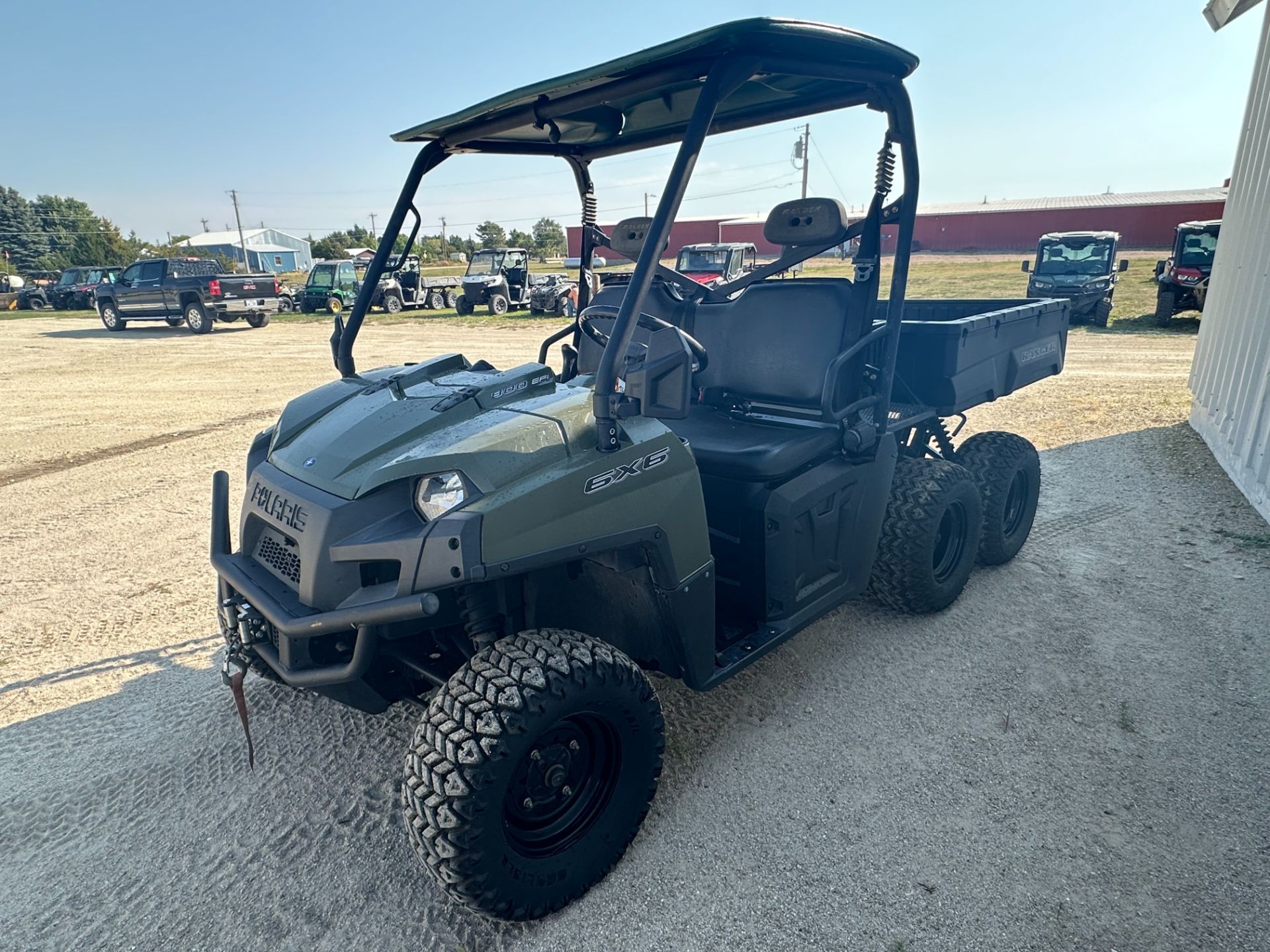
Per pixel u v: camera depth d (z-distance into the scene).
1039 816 2.35
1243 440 5.07
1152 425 6.66
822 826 2.33
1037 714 2.84
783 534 2.69
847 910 2.04
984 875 2.14
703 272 16.80
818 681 3.07
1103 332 13.03
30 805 2.52
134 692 3.13
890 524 3.24
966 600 3.69
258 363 12.79
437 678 2.17
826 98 2.85
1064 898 2.06
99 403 9.43
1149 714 2.82
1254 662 3.11
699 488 2.35
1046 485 5.23
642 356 2.28
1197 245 13.28
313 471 2.21
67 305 27.58
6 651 3.49
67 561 4.54
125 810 2.49
